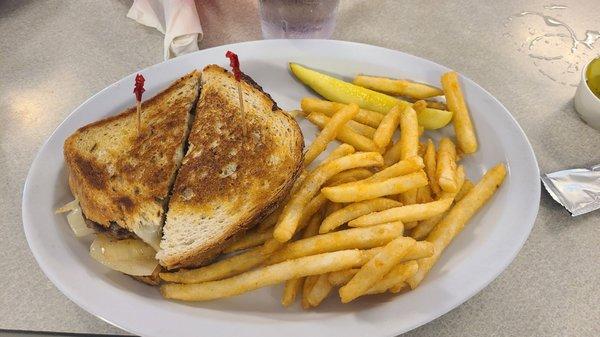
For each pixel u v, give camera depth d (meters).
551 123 0.31
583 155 0.29
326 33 0.35
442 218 0.25
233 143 0.26
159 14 0.37
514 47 0.35
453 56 0.35
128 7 0.39
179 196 0.24
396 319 0.21
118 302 0.22
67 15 0.39
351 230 0.23
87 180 0.25
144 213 0.24
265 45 0.33
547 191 0.27
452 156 0.27
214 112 0.27
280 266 0.22
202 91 0.29
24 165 0.29
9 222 0.27
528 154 0.27
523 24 0.37
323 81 0.31
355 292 0.21
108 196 0.24
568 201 0.26
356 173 0.26
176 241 0.23
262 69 0.33
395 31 0.37
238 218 0.24
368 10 0.38
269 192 0.24
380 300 0.23
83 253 0.24
